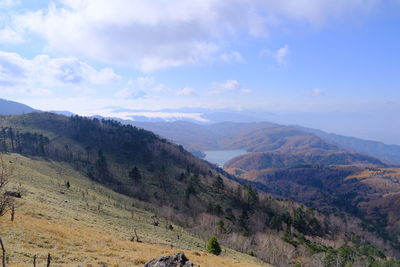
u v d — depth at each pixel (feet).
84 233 138.21
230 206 577.02
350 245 513.45
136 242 169.17
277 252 341.62
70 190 345.10
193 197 578.25
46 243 102.73
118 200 431.43
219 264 143.43
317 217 641.40
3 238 94.48
